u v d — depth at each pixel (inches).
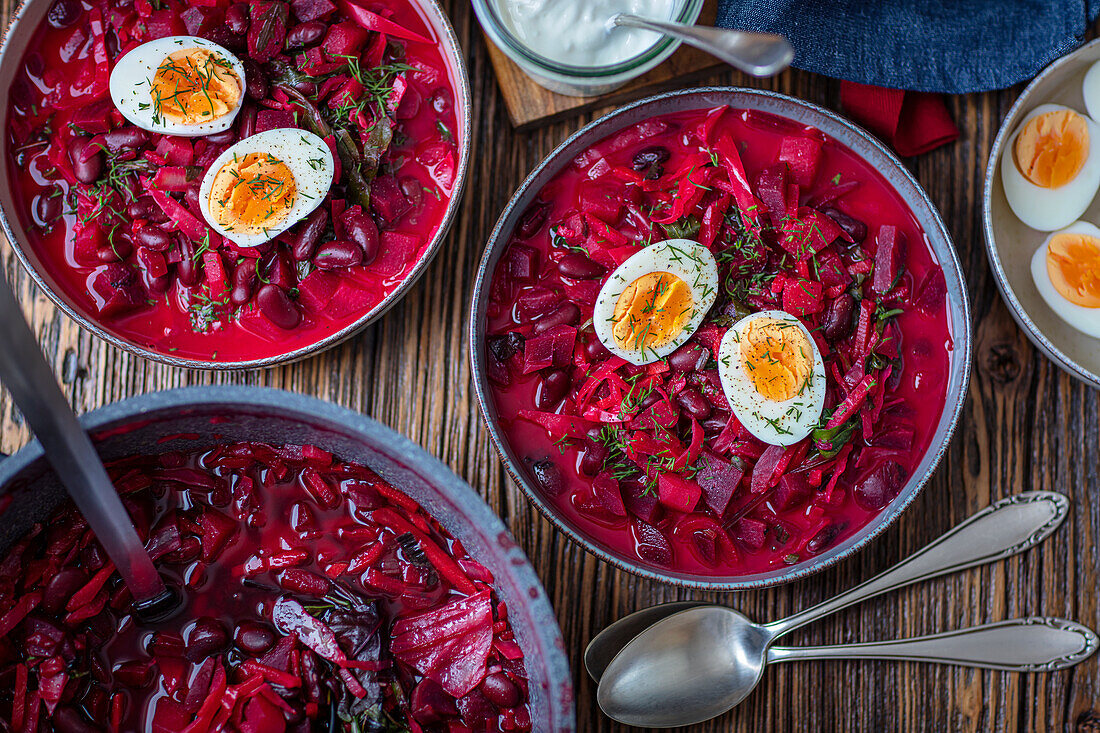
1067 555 26.3
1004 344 26.5
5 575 22.1
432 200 25.3
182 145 24.7
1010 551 26.0
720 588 23.3
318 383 26.0
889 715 25.9
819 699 25.8
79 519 22.5
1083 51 24.7
